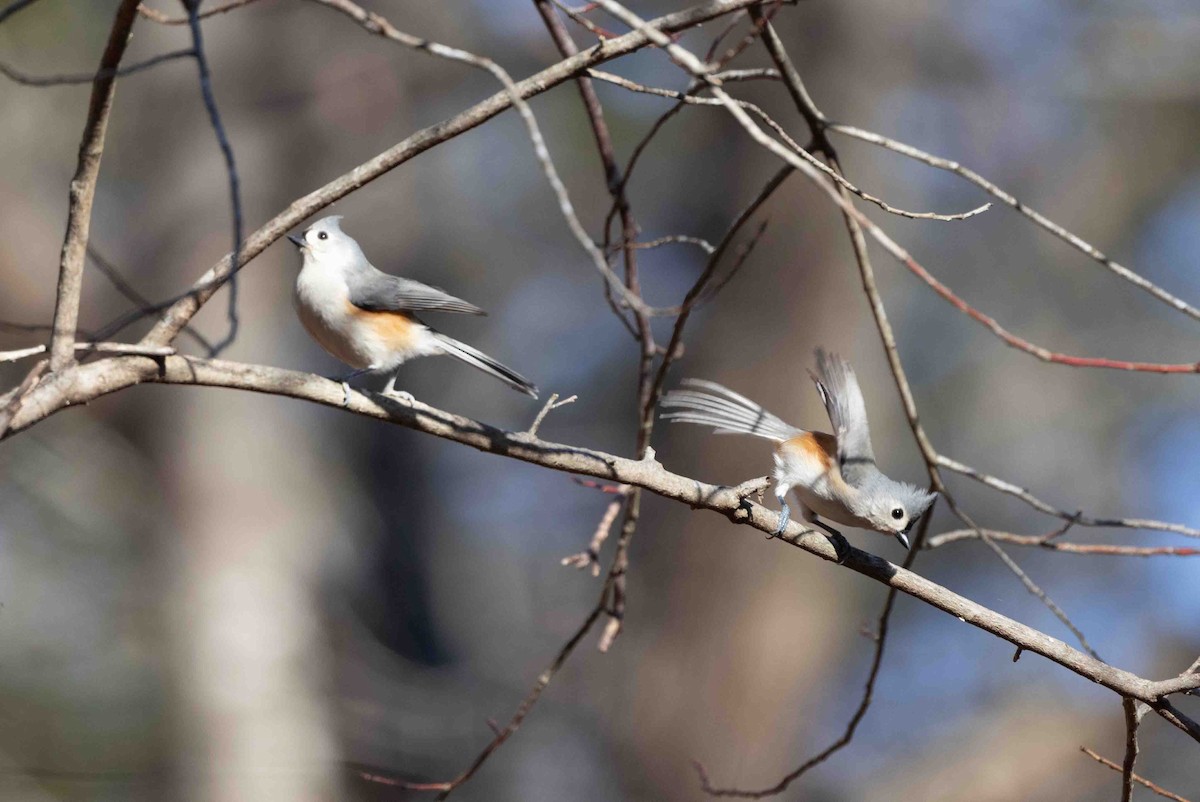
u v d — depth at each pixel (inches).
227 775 522.6
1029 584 225.8
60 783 489.7
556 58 637.9
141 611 548.4
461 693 598.9
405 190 665.6
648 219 636.7
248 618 560.1
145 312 196.7
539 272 703.7
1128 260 646.5
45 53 516.4
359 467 682.8
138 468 577.3
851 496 255.9
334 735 558.9
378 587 661.3
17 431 184.1
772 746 552.1
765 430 268.5
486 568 698.2
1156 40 637.9
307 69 625.3
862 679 610.9
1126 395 633.0
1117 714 564.7
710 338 577.3
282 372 205.2
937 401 616.7
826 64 572.7
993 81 637.9
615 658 590.9
